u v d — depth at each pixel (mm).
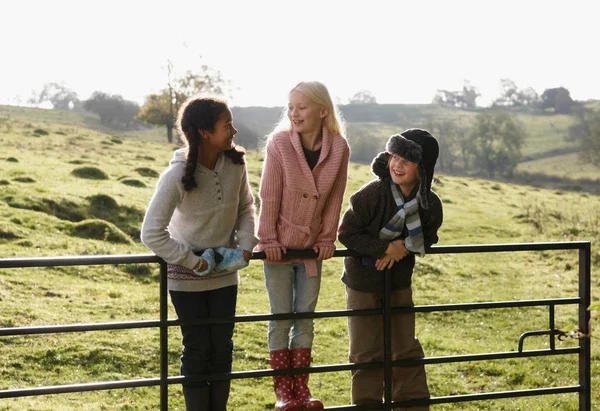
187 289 3727
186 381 3758
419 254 4035
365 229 4117
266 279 4027
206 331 3840
